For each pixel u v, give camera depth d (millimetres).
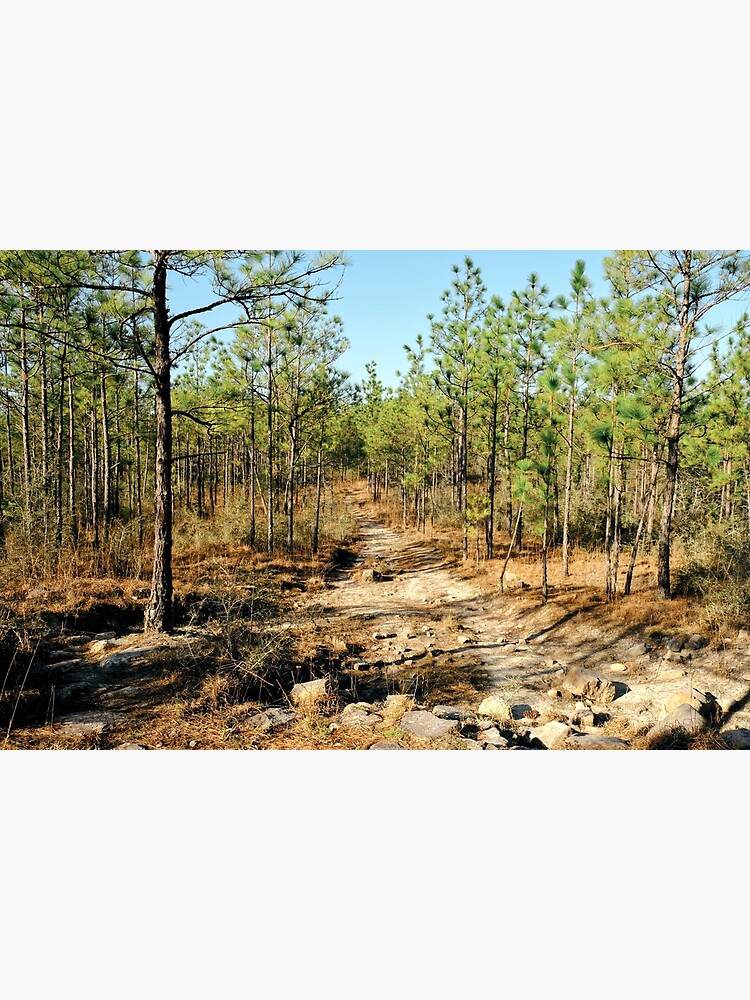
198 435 22172
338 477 45625
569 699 6102
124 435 16797
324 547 17812
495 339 14250
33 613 7555
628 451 10539
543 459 10805
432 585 13195
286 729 5062
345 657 7344
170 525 7727
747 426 11031
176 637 7355
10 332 12188
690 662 6574
